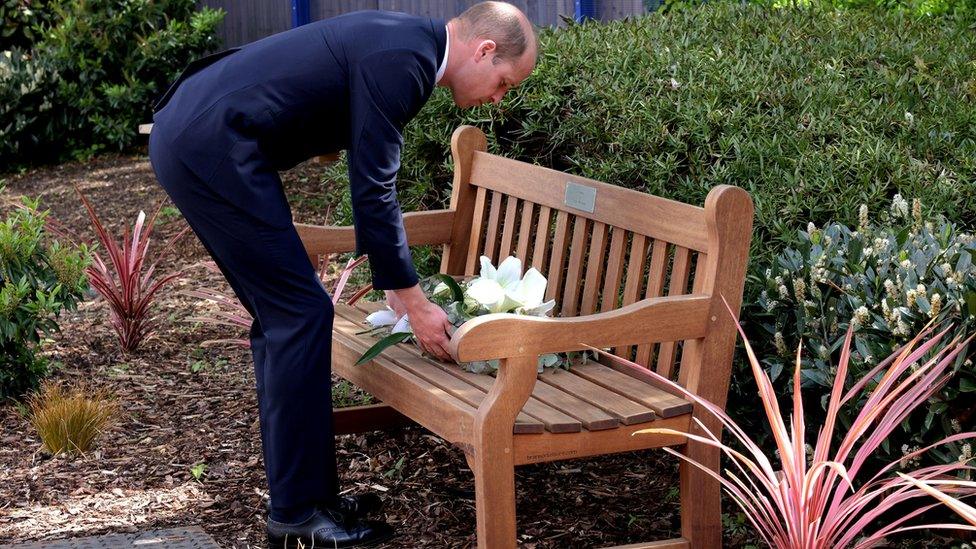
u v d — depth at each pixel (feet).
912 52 13.74
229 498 10.56
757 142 11.30
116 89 28.89
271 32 31.91
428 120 14.53
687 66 12.80
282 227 8.77
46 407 12.11
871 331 8.68
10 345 13.14
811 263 9.37
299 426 9.03
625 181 12.19
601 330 8.00
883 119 12.01
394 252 8.72
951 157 11.76
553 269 10.46
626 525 9.72
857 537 9.06
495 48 8.76
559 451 8.02
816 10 15.53
